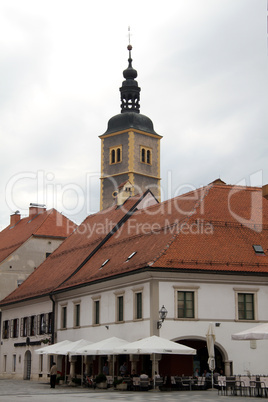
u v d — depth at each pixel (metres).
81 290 56.06
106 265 54.47
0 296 78.31
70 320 58.19
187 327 45.47
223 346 45.81
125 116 119.69
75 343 49.50
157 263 45.50
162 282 45.72
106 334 51.56
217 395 37.53
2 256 82.94
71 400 33.41
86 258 60.41
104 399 34.12
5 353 72.81
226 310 46.28
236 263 46.97
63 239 82.81
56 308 61.25
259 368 46.22
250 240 49.41
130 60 124.38
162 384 42.81
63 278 61.44
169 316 45.34
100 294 53.25
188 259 46.28
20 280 79.69
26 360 67.69
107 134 120.25
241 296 46.94
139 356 47.03
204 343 46.97
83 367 54.62
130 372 47.88
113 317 50.75
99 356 52.44
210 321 45.91
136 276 47.41
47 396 37.38
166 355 45.44
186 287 45.94
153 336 41.59
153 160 120.25
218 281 46.53
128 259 51.25
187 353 40.59
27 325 67.69
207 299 46.16
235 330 46.25
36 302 65.81
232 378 38.88
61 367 59.59
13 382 59.88
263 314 46.91
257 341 46.56
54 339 60.66
